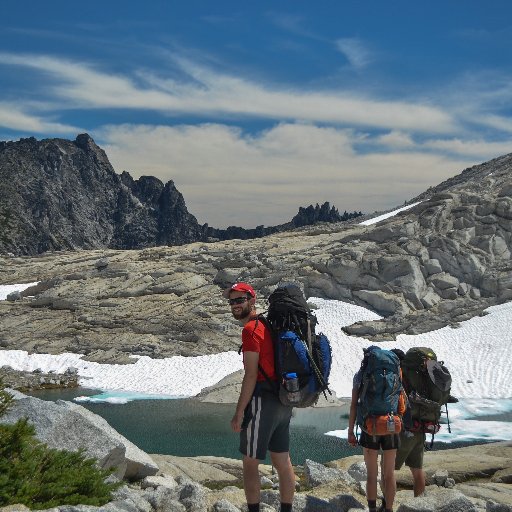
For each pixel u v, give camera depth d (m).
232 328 63.59
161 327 64.69
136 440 34.50
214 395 48.22
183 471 16.62
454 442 33.12
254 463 7.98
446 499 9.29
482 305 64.75
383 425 9.25
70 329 66.88
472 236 72.69
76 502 8.60
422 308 65.56
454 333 60.72
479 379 51.19
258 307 64.44
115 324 66.56
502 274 66.88
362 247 74.19
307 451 31.89
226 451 31.91
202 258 83.25
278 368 7.73
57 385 53.50
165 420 40.12
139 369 57.06
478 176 129.00
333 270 69.19
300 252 80.94
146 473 13.63
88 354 61.47
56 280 82.12
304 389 7.73
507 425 37.53
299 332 7.87
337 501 10.31
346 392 49.91
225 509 10.17
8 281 96.56
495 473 16.98
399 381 9.49
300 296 8.09
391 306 65.25
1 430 9.00
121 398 48.53
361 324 62.09
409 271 67.62
